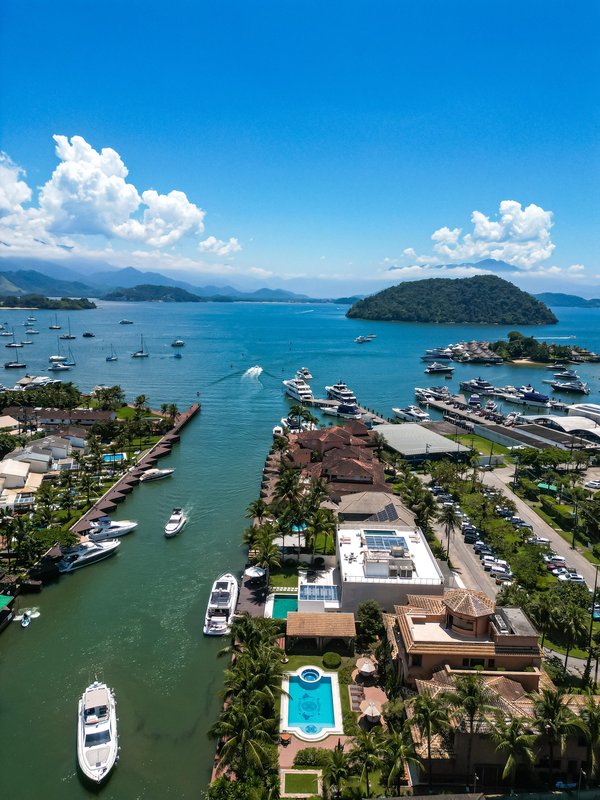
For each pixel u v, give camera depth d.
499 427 196.12
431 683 60.00
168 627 83.06
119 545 107.88
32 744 62.25
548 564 98.94
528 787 54.94
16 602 89.38
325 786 51.47
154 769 59.22
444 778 55.62
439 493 132.62
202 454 168.50
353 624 76.12
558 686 66.44
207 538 111.38
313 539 100.94
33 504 120.88
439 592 79.81
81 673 73.38
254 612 84.06
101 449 154.00
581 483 138.88
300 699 66.62
